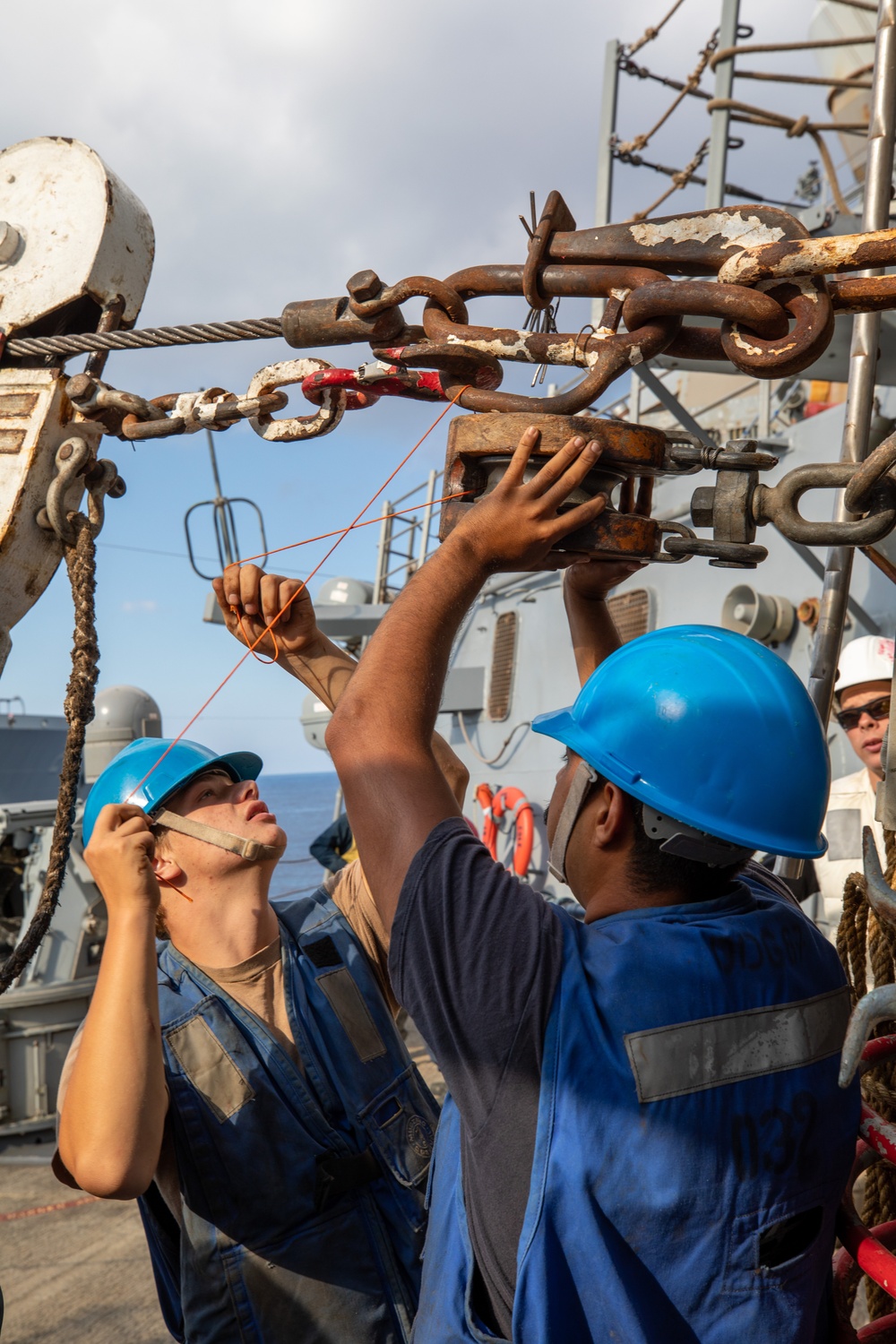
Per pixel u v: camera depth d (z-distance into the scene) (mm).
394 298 1426
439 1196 1183
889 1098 1507
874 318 1969
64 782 1734
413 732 1125
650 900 1184
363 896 1967
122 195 1874
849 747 4688
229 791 1953
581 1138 988
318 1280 1625
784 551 5266
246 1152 1646
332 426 1632
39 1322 4055
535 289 1326
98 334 1781
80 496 1814
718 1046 1040
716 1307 992
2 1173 5684
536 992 1017
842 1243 1232
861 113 5809
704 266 1243
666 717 1170
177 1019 1735
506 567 1204
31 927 1705
